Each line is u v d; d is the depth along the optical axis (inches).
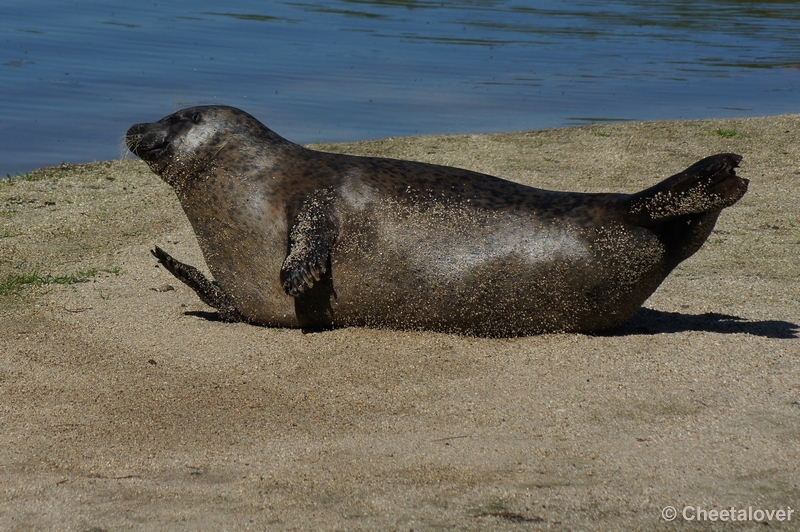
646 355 885.2
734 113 2507.4
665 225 892.0
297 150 1032.8
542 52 3545.8
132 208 1583.4
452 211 946.7
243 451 695.1
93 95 2450.8
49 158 1927.9
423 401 786.8
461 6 5177.2
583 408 763.4
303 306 981.2
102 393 806.5
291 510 606.2
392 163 1008.2
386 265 945.5
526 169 1865.2
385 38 3747.5
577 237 909.2
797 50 3732.8
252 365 876.6
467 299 936.3
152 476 655.8
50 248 1339.8
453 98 2630.4
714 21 4763.8
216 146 1024.9
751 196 1630.2
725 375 829.8
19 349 917.2
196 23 3932.1
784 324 985.5
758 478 639.1
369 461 676.1
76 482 647.1
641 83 2955.2
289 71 2910.9
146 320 1020.5
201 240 1032.2
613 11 5167.3
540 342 933.2
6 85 2522.1
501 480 643.5
